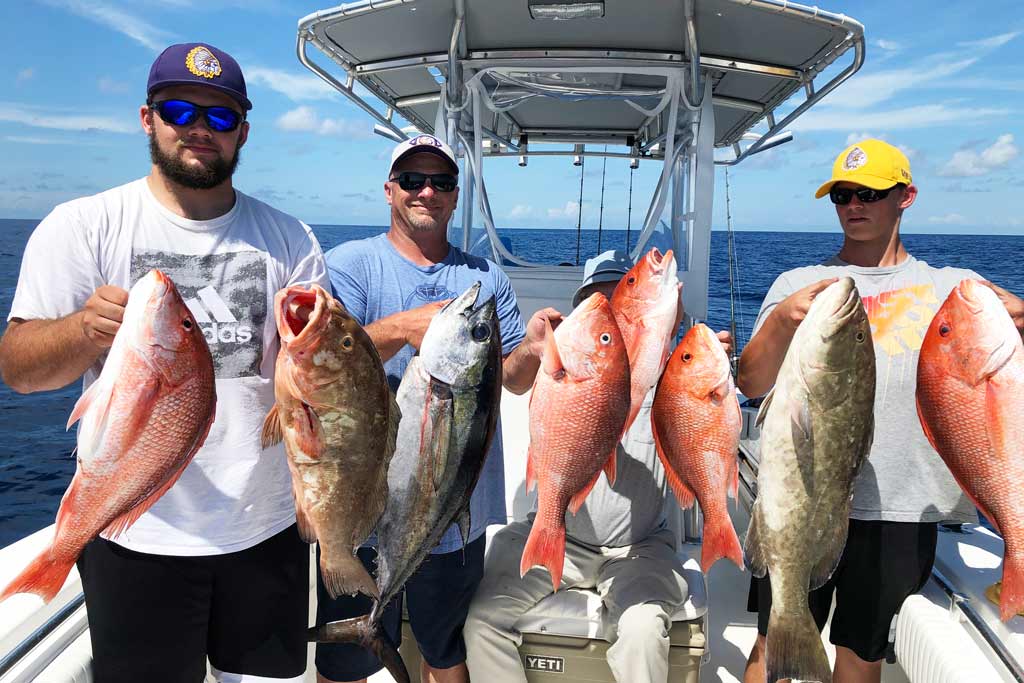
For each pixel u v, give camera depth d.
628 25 3.63
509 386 2.45
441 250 2.58
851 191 2.39
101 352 1.78
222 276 1.97
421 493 2.00
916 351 2.35
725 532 2.09
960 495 2.36
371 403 1.79
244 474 1.99
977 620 2.30
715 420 2.08
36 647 2.03
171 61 1.82
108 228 1.90
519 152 5.95
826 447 2.05
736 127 5.43
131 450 1.62
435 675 2.61
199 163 1.88
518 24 3.67
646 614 2.46
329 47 4.04
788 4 3.29
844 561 2.45
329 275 2.30
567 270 4.86
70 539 1.63
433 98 5.05
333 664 2.43
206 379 1.69
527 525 2.93
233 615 2.07
